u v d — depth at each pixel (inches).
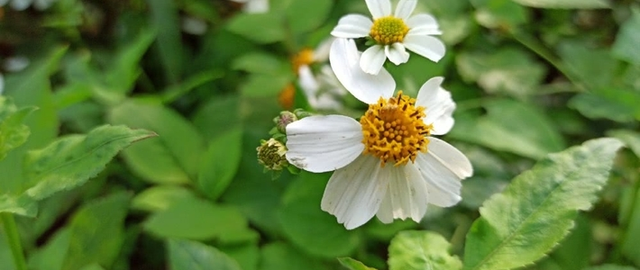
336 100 9.6
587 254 9.1
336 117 7.5
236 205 9.7
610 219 9.9
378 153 7.5
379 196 7.5
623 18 11.5
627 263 9.2
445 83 10.3
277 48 11.4
